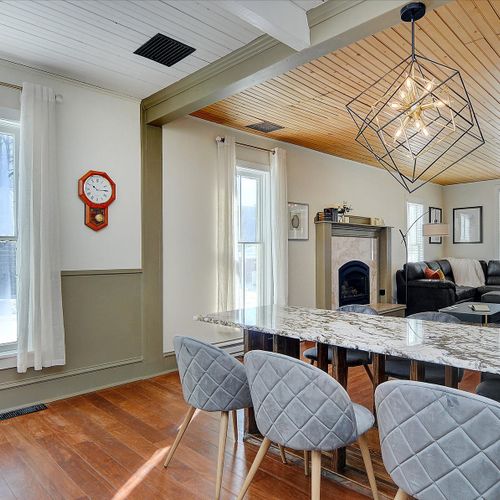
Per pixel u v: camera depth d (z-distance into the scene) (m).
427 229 7.14
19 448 2.53
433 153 6.02
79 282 3.56
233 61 3.04
